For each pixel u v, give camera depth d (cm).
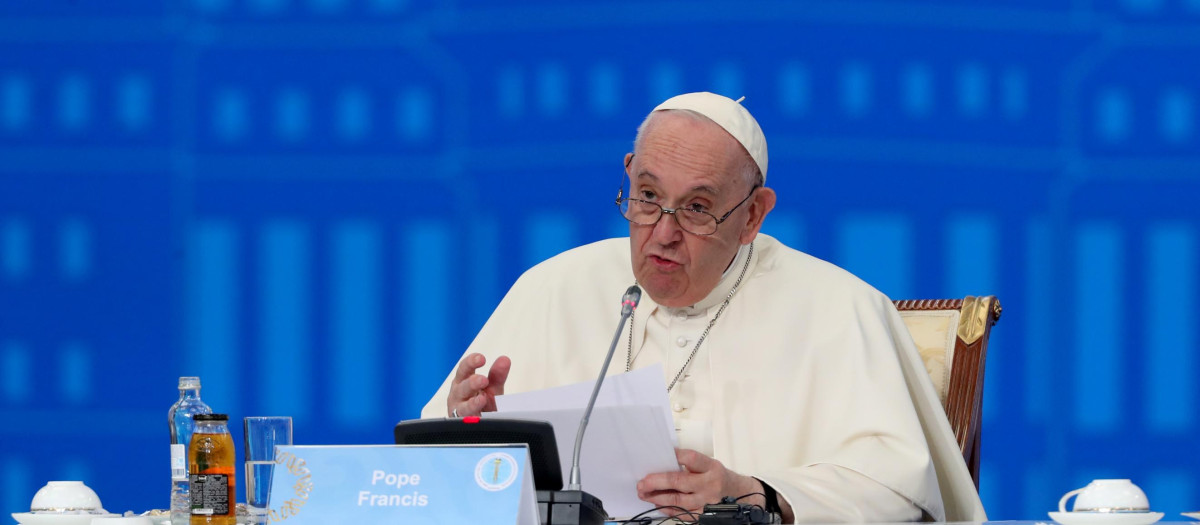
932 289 1802
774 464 1051
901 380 1045
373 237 1891
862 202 1809
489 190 1875
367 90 1894
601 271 1175
